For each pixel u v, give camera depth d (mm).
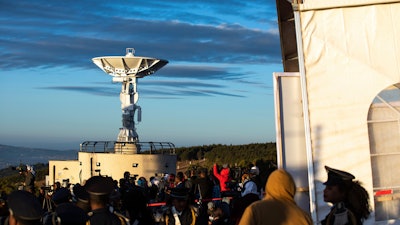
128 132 38688
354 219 6410
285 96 9961
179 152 68250
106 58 38562
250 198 7426
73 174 36625
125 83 39219
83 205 7211
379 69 9609
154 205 14625
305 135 9562
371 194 9414
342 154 9500
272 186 5832
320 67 9617
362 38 9648
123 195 10586
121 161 34781
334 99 9578
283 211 5711
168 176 22281
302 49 9641
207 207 11648
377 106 9703
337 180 6520
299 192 9883
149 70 39125
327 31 9648
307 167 9844
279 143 9875
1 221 7055
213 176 19344
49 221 6418
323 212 9383
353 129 9547
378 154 9617
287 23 13227
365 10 9656
